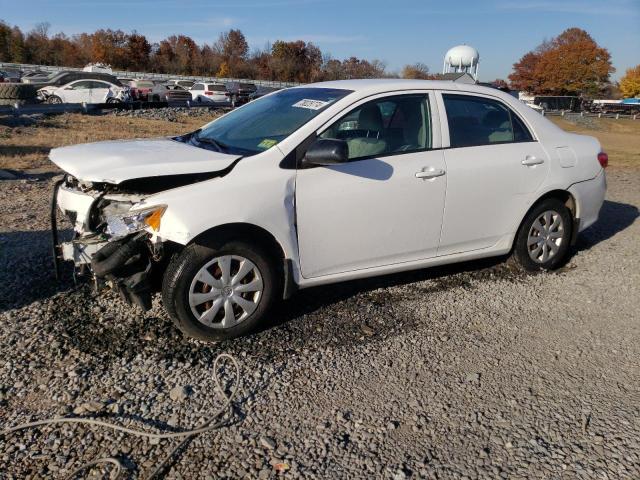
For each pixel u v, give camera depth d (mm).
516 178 5051
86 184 4145
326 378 3588
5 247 5691
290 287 4152
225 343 3955
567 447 3012
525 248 5344
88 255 3859
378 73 76375
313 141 4176
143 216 3689
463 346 4055
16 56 70438
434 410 3301
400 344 4051
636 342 4188
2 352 3717
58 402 3244
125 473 2723
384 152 4465
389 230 4480
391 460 2879
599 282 5348
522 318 4539
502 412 3301
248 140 4375
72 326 4078
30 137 15664
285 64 75938
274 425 3119
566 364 3855
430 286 5113
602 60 85562
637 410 3350
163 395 3340
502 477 2785
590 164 5555
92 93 29375
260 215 3883
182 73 76125
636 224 7578
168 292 3748
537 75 88688
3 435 2955
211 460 2834
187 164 3818
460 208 4789
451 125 4809
